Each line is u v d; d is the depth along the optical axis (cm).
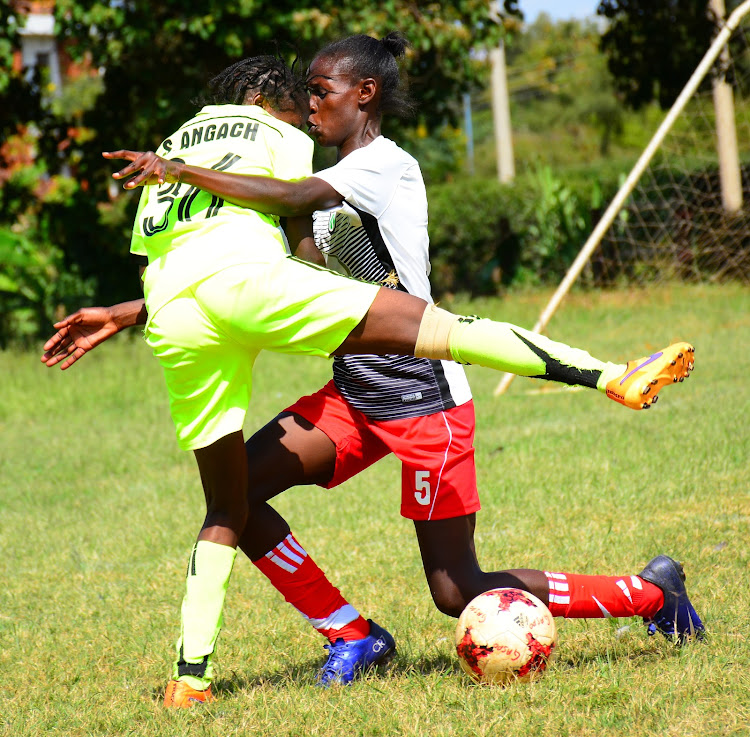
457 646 1178
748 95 6216
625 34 6575
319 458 1252
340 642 1269
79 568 1978
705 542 1738
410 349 1104
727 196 5856
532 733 1016
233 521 1198
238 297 1095
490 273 7262
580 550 1747
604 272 6328
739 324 4653
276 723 1098
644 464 2330
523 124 17950
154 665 1396
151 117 5522
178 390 1167
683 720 1016
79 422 3806
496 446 2702
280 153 1188
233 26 5109
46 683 1347
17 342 5722
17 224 6588
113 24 5166
